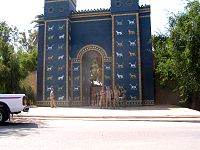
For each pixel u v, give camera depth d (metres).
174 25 21.02
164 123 13.99
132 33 26.53
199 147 7.59
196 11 18.97
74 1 30.06
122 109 22.27
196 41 17.94
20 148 7.51
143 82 26.30
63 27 27.83
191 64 17.97
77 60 27.97
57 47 27.70
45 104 27.39
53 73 27.55
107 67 27.14
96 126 12.61
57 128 11.88
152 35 27.80
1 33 34.03
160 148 7.47
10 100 13.71
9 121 15.16
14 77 27.25
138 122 14.52
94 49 27.69
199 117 16.19
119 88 26.09
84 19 28.34
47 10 28.45
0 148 7.52
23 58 37.31
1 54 27.56
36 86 29.44
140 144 8.05
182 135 9.71
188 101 27.88
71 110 21.53
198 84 18.36
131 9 26.77
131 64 26.25
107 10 27.89
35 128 11.93
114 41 26.77
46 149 7.37
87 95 28.75
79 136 9.55
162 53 26.50
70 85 27.59
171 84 28.36
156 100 28.64
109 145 7.90
